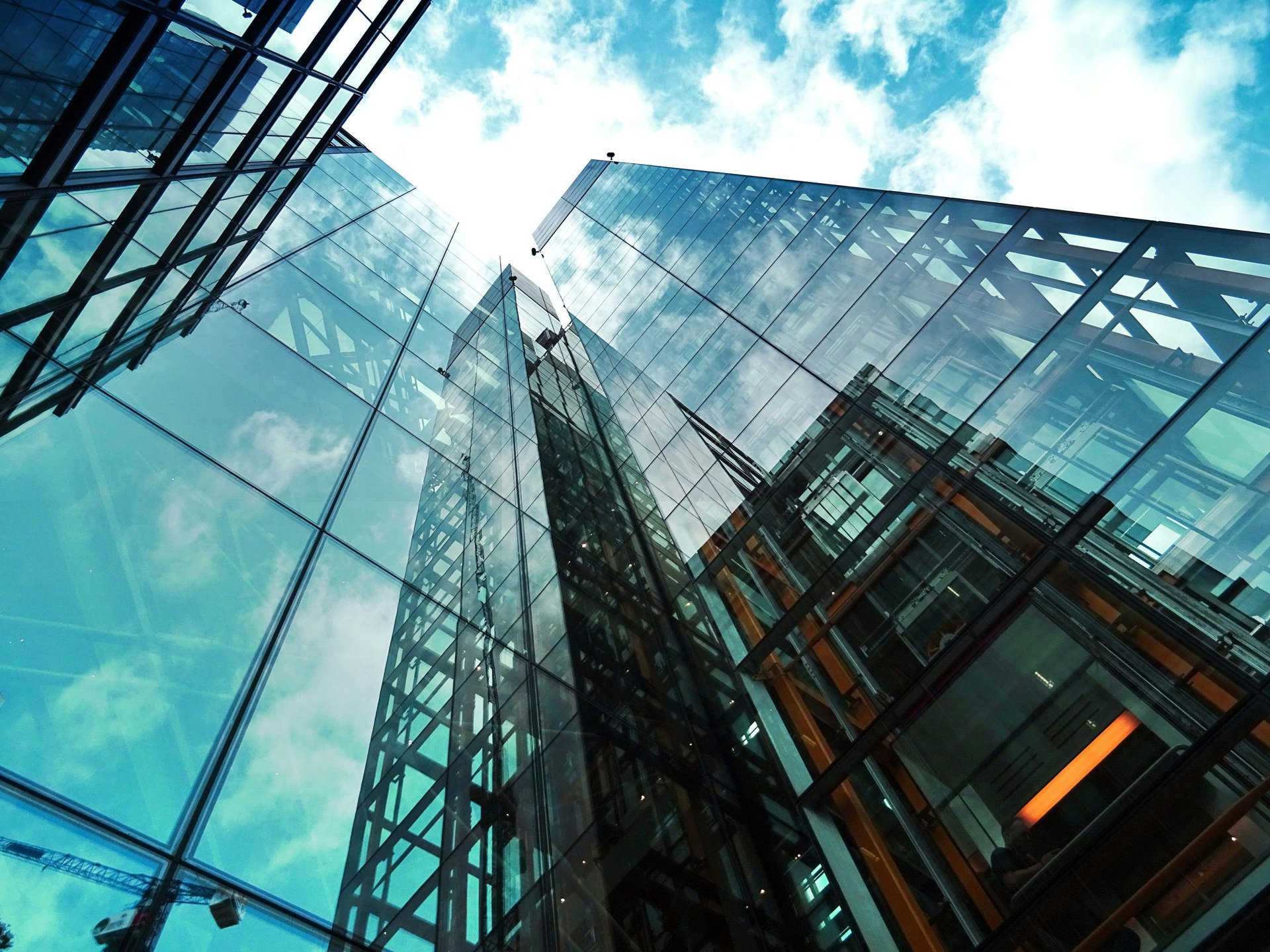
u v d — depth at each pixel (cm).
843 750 892
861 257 1454
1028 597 791
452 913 526
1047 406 898
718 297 1912
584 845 689
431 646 756
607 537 1422
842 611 1036
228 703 493
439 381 1492
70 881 344
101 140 841
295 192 1590
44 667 401
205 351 804
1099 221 1020
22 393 521
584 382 2391
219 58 1048
